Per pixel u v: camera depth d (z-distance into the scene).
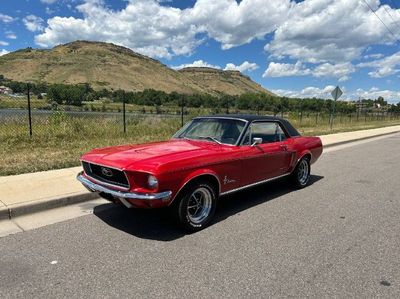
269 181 6.19
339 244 4.27
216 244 4.20
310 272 3.54
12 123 12.30
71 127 12.38
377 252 4.05
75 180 6.58
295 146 6.69
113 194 4.23
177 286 3.22
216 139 5.56
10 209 4.92
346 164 10.56
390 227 4.92
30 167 7.43
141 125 15.01
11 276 3.34
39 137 10.98
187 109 22.69
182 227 4.52
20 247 3.99
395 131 27.33
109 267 3.56
